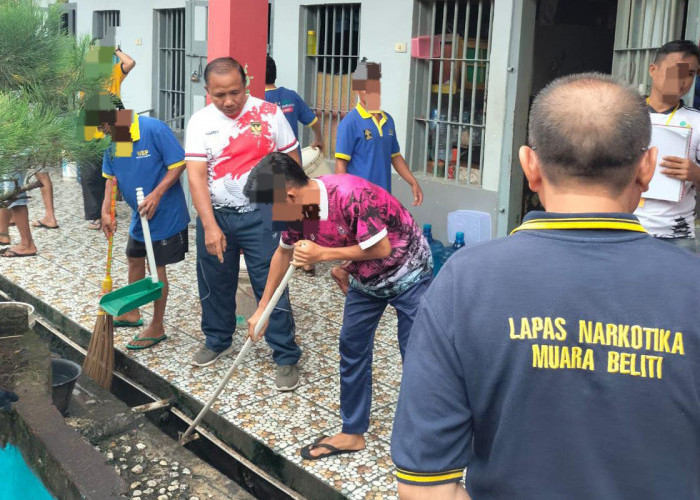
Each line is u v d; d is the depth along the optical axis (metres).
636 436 1.21
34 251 6.67
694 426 1.22
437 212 6.66
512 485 1.27
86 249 6.92
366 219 3.01
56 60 3.15
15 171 3.07
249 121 3.98
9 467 3.51
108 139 3.25
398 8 6.66
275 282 3.44
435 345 1.30
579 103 1.27
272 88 6.13
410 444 1.30
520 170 6.18
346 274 3.58
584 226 1.28
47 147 2.92
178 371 4.28
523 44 5.91
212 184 4.04
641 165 1.32
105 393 4.00
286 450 3.44
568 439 1.23
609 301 1.23
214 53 5.14
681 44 3.65
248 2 5.02
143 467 3.35
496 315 1.26
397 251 3.15
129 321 4.96
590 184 1.29
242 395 4.00
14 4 3.13
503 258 1.29
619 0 5.27
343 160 5.27
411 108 6.73
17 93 3.10
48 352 3.96
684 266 1.26
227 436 3.72
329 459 3.38
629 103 1.27
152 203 4.35
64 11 3.29
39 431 3.27
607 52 7.41
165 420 4.07
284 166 3.10
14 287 5.83
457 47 6.48
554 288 1.25
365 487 3.16
